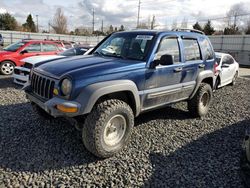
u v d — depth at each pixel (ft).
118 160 12.47
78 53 30.25
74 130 15.48
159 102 15.20
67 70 12.32
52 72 12.60
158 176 11.31
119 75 12.65
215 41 118.42
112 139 12.70
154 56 14.24
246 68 79.82
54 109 11.67
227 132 16.75
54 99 11.83
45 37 132.05
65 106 11.16
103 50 16.44
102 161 12.30
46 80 12.66
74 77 11.57
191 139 15.37
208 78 19.26
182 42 16.39
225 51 113.80
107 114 11.91
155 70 14.17
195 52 17.53
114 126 12.64
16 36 124.98
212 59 19.19
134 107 13.70
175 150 13.82
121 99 13.57
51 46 36.76
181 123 17.92
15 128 15.49
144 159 12.67
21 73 26.84
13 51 35.09
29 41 35.78
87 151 13.11
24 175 10.80
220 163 12.67
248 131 10.95
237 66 37.04
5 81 30.07
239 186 10.87
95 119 11.75
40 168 11.41
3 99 21.71
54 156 12.47
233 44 109.70
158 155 13.16
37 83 13.39
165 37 15.16
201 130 16.87
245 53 101.09
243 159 10.25
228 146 14.61
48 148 13.21
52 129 15.56
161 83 14.79
